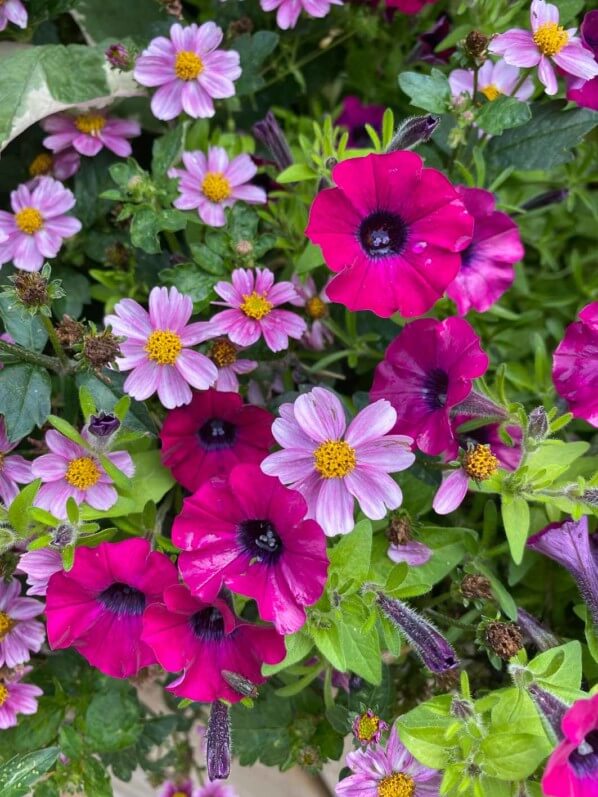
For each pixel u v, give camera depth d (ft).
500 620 1.05
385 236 1.02
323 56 1.48
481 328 1.32
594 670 1.09
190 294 1.12
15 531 0.97
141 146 1.37
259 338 1.10
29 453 1.14
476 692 1.08
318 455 0.93
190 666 0.91
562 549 1.00
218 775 0.91
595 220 1.45
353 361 1.23
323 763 1.18
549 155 1.22
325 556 0.87
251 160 1.28
